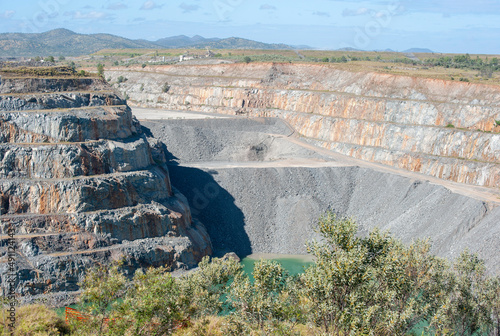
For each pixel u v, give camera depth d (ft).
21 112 214.90
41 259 188.75
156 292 89.40
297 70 511.81
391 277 102.58
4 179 202.59
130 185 223.71
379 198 285.02
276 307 99.60
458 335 124.88
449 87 364.17
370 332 88.89
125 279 96.37
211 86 517.55
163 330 92.48
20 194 200.44
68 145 212.43
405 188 278.46
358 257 95.45
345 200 291.99
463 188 275.59
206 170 303.07
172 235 228.22
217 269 135.23
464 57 627.87
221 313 136.87
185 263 222.89
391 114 369.50
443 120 339.36
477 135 304.91
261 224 274.16
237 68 542.98
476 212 229.45
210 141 385.29
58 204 204.13
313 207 279.90
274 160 354.74
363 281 94.89
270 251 259.80
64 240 198.39
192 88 525.34
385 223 265.95
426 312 113.70
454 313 121.39
